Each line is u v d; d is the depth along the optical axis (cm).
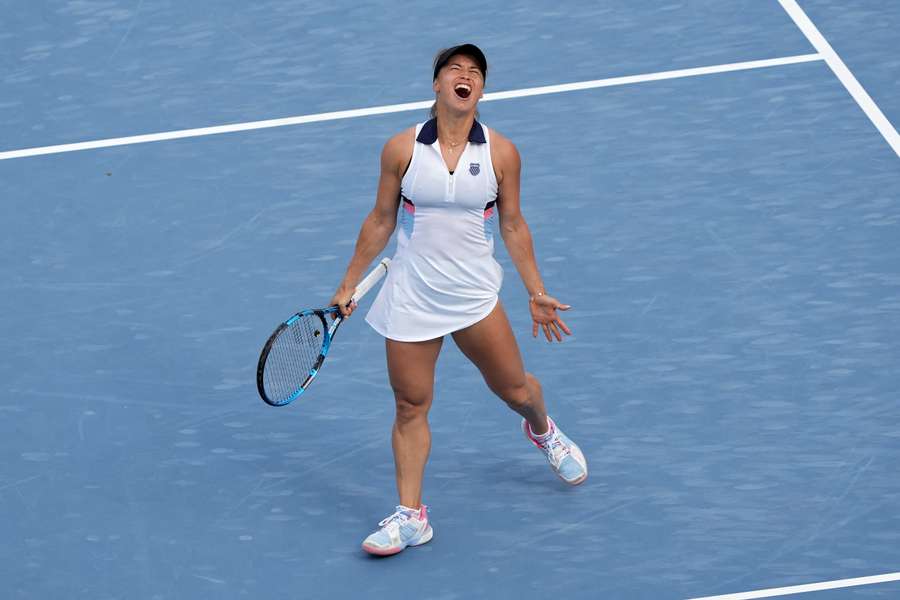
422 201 2669
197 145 4081
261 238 3725
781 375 3231
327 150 4031
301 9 4650
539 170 3919
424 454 2834
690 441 3083
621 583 2741
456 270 2705
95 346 3388
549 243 3659
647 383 3238
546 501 2961
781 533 2839
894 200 3738
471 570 2794
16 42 4553
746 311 3416
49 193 3919
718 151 3944
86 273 3622
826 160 3888
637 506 2931
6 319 3472
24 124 4197
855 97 4106
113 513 2952
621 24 4488
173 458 3091
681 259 3588
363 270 2808
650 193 3812
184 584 2778
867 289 3456
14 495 2994
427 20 4562
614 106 4144
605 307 3453
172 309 3497
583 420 3152
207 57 4444
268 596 2747
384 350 3384
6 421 3180
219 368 3325
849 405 3142
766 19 4466
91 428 3162
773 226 3672
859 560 2764
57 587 2778
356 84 4284
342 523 2927
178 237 3738
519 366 2827
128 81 4356
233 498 2989
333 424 3184
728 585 2722
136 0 4731
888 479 2948
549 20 4528
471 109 2616
